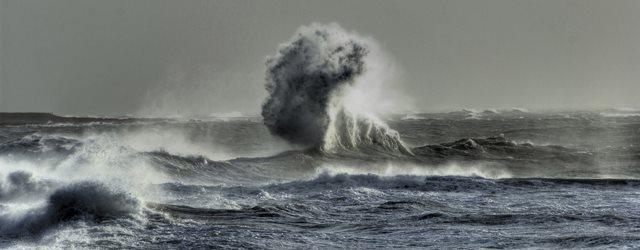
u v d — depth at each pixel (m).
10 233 68.12
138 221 72.06
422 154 160.88
